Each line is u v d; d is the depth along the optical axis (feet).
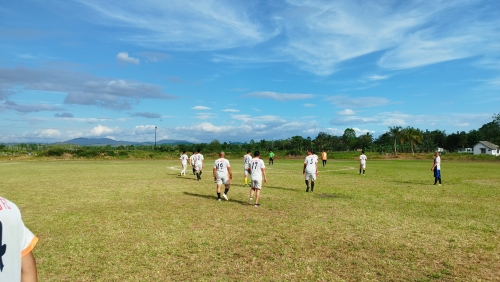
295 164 144.87
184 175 84.38
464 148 371.97
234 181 70.38
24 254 5.79
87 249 23.86
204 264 21.02
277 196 49.03
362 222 32.42
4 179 72.49
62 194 50.19
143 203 42.50
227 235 27.58
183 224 31.27
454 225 31.55
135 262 21.30
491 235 28.19
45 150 202.59
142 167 118.21
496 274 19.83
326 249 24.16
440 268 20.67
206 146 244.42
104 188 57.36
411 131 270.26
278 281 18.52
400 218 34.35
